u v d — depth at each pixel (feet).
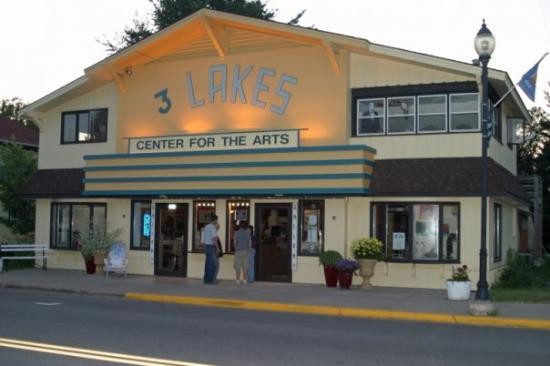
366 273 60.29
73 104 79.82
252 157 64.95
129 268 74.54
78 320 41.98
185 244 71.72
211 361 29.81
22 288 63.05
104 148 77.25
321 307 49.62
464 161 60.49
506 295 54.49
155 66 74.54
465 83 61.05
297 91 67.10
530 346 35.55
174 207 72.79
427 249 61.57
